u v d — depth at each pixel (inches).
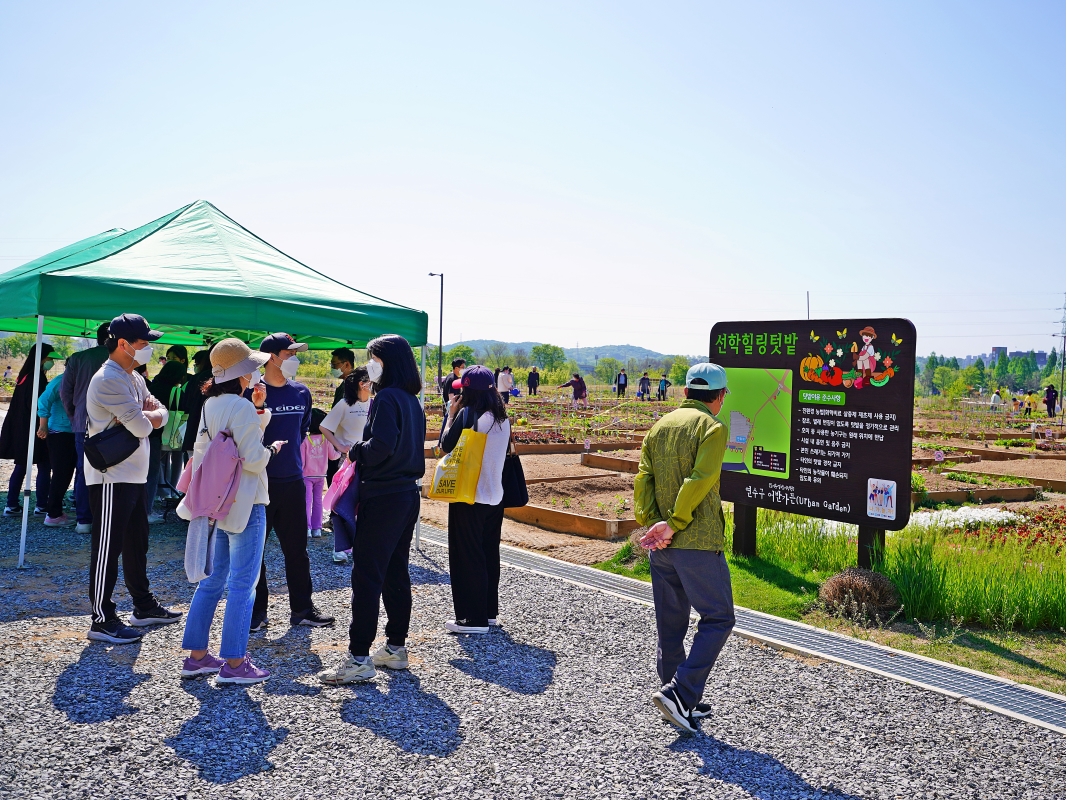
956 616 254.5
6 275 311.1
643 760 150.6
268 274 318.7
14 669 180.4
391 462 182.5
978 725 170.9
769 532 345.4
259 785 135.4
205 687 175.6
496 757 149.1
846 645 220.8
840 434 287.4
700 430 164.2
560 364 4667.8
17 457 354.3
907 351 268.8
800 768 149.9
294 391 225.6
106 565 198.8
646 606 251.4
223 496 171.6
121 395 194.1
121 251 308.7
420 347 329.4
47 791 129.6
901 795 141.1
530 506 400.2
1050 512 486.6
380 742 153.1
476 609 219.8
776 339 308.3
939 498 532.7
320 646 207.5
